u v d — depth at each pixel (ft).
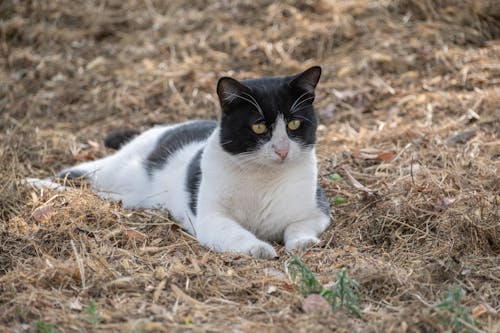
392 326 15.62
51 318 16.21
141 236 21.53
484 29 38.83
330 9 40.63
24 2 43.19
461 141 28.35
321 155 28.17
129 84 36.65
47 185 25.03
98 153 31.14
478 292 17.71
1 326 15.98
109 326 15.75
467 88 33.65
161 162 26.16
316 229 21.80
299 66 37.11
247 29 39.93
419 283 17.97
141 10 42.75
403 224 21.66
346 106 33.71
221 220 21.25
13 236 20.93
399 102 32.96
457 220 21.06
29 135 31.99
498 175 24.40
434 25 38.83
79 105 35.94
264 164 21.03
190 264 19.29
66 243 20.53
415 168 25.80
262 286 17.81
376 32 38.83
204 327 15.67
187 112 34.42
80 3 43.52
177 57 38.68
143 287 17.87
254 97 20.81
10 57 39.45
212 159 21.97
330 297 16.72
